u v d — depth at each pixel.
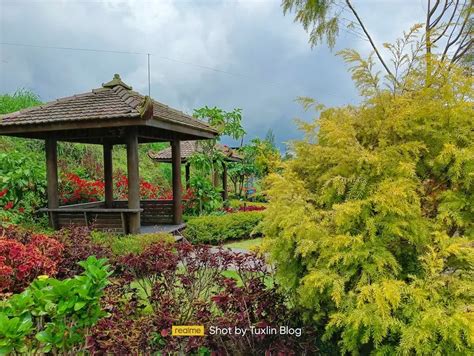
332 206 2.34
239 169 15.44
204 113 11.16
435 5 5.63
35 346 2.41
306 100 2.92
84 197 8.87
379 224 2.21
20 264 3.15
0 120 6.25
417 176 2.48
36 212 7.07
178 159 8.40
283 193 2.68
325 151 2.61
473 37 5.41
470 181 2.25
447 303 2.01
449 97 2.40
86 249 3.94
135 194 6.31
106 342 2.16
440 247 2.17
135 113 5.78
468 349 1.83
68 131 6.76
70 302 2.28
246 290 2.75
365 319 1.94
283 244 2.51
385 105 2.56
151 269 3.19
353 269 2.19
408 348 1.85
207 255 3.41
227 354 2.36
